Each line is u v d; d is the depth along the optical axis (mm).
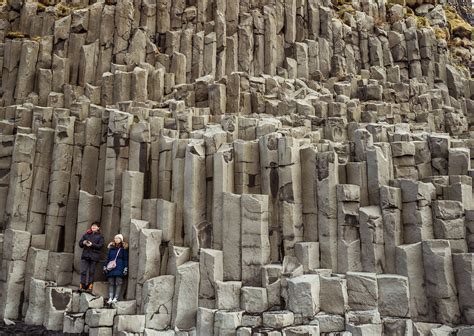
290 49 27047
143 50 25094
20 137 18406
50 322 15000
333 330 13242
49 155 18875
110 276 15250
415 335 13227
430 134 18500
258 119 19766
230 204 15789
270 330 13008
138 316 14281
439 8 32594
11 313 16000
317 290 13883
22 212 17812
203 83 23156
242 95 22969
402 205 15242
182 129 19625
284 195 15930
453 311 13523
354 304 13797
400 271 14258
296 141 16484
